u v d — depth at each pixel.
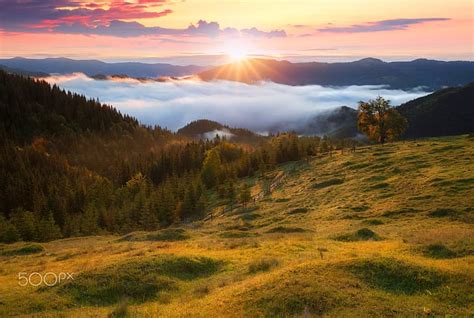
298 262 25.97
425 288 19.58
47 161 173.00
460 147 80.31
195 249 36.81
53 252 46.66
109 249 42.00
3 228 86.94
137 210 105.25
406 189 59.09
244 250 33.88
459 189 52.31
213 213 91.94
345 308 17.16
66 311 20.50
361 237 38.47
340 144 135.00
